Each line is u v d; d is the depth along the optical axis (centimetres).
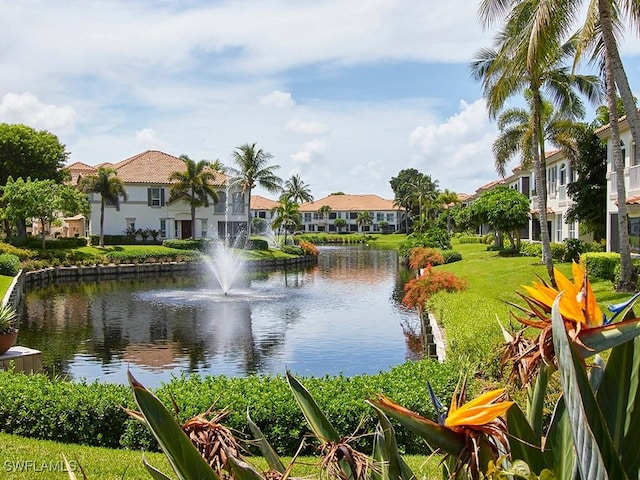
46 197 4172
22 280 3075
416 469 534
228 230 5575
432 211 8550
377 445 166
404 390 758
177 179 5134
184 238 5462
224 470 151
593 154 2691
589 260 2017
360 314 2284
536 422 153
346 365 1495
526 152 2812
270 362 1530
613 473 121
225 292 2980
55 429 751
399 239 9650
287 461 605
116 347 1703
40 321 2147
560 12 1480
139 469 603
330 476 142
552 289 135
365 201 11362
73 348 1694
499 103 2189
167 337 1841
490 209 3641
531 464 146
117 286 3322
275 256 4847
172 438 127
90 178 4703
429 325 1605
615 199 2269
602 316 133
